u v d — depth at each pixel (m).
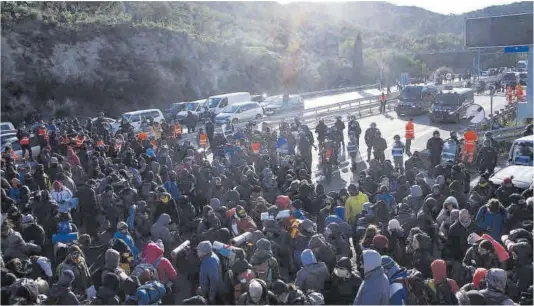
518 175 14.18
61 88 46.62
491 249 7.40
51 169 14.41
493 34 29.70
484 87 51.78
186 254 8.90
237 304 6.48
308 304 6.38
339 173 20.95
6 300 6.48
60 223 10.00
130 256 8.41
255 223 10.58
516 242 7.73
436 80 64.69
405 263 8.35
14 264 7.47
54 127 27.80
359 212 10.38
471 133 19.16
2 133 27.31
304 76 70.38
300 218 9.77
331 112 38.62
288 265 9.23
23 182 14.44
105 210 11.80
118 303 6.73
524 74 55.31
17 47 44.94
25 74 44.44
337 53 93.50
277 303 6.38
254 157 17.77
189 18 71.81
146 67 53.09
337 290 6.93
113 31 53.41
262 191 12.35
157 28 56.91
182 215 11.95
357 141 23.86
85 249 9.57
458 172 13.39
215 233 9.14
